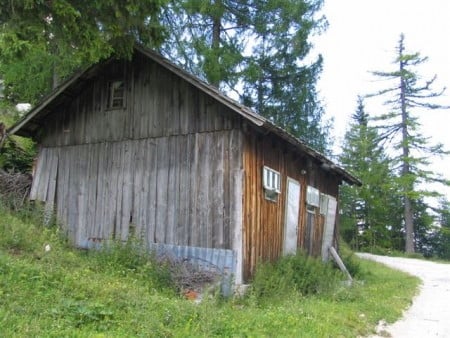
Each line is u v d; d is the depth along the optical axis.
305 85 18.45
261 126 10.05
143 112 12.27
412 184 38.59
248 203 10.77
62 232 12.36
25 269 6.75
